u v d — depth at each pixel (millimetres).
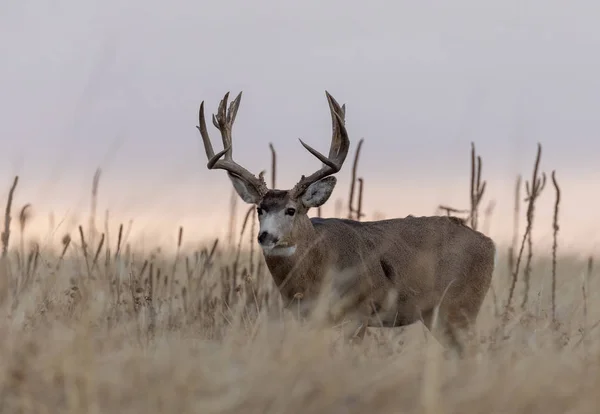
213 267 34969
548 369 20688
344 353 24062
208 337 27984
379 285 33031
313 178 32750
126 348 22625
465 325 34562
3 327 23891
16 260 32906
